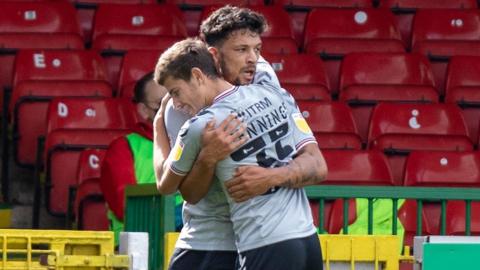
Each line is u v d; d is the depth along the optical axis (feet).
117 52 118.73
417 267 67.10
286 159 56.59
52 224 105.70
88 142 103.71
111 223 86.58
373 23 126.41
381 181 100.42
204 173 56.13
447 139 108.27
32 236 57.52
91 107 106.52
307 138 57.41
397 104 111.34
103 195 91.91
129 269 58.65
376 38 124.98
